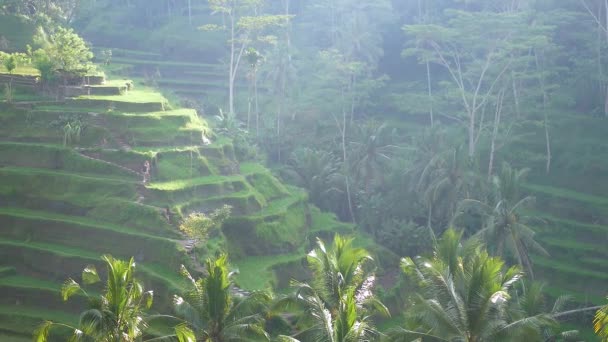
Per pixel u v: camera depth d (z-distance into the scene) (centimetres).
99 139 5697
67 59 6531
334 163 7706
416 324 3328
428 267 3416
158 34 11656
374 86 8538
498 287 3144
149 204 5056
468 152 7644
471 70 7750
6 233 4928
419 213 6525
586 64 8169
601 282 5719
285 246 5431
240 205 5491
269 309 3550
